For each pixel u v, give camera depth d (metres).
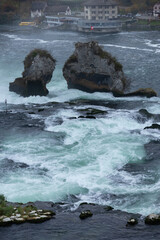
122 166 51.00
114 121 67.00
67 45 162.12
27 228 34.31
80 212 38.03
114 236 33.12
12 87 89.00
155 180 47.12
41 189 44.66
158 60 125.19
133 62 123.19
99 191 44.56
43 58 87.06
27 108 77.56
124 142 58.38
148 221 35.25
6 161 52.28
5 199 42.06
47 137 60.62
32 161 52.41
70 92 89.56
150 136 60.78
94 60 88.19
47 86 95.50
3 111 74.94
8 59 131.62
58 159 53.00
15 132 63.03
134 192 44.16
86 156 53.78
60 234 33.41
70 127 64.31
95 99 84.44
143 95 84.12
